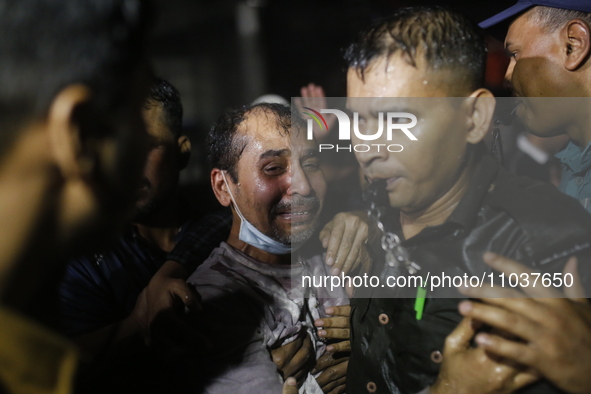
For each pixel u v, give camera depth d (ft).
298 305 2.99
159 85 4.04
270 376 2.79
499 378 2.31
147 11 1.94
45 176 1.73
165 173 4.02
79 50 1.71
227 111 3.36
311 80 13.73
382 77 2.48
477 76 2.52
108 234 2.05
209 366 2.87
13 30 1.67
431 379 2.60
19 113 1.68
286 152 3.05
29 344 1.74
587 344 2.22
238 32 14.92
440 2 6.59
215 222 4.00
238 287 2.98
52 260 1.86
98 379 3.23
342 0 12.71
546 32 3.25
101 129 1.81
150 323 3.02
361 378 2.81
